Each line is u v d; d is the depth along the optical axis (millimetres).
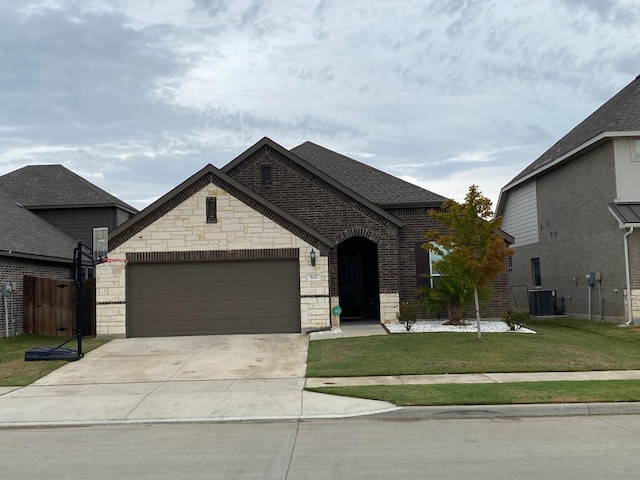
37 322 18719
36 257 19828
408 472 6102
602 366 12148
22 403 9984
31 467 6637
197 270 17188
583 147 20969
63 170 29844
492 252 13898
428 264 19578
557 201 24312
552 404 8953
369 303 21094
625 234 19125
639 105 20547
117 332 16797
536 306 23562
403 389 10086
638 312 18859
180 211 17156
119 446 7512
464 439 7453
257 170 19562
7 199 25531
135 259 16984
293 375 11836
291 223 17109
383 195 20438
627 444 7113
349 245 21344
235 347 15078
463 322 17719
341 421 8664
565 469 6102
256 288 17141
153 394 10484
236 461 6684
